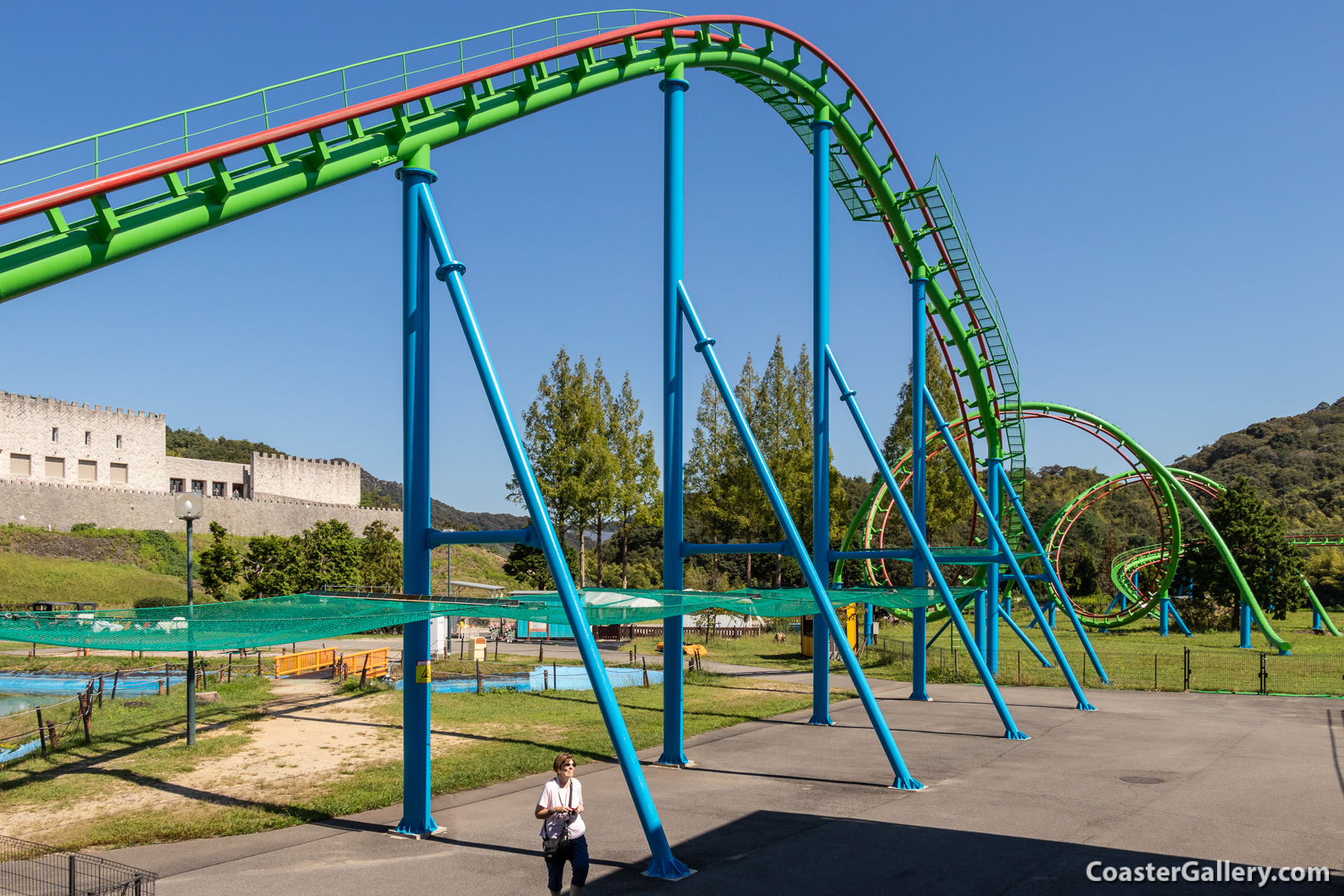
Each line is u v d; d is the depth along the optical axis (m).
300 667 34.28
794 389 70.12
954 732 21.61
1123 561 71.88
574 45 16.88
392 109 13.71
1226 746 19.59
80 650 43.19
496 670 34.19
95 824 13.89
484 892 10.62
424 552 13.98
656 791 15.71
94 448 100.00
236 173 11.91
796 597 18.95
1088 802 14.69
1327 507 135.50
